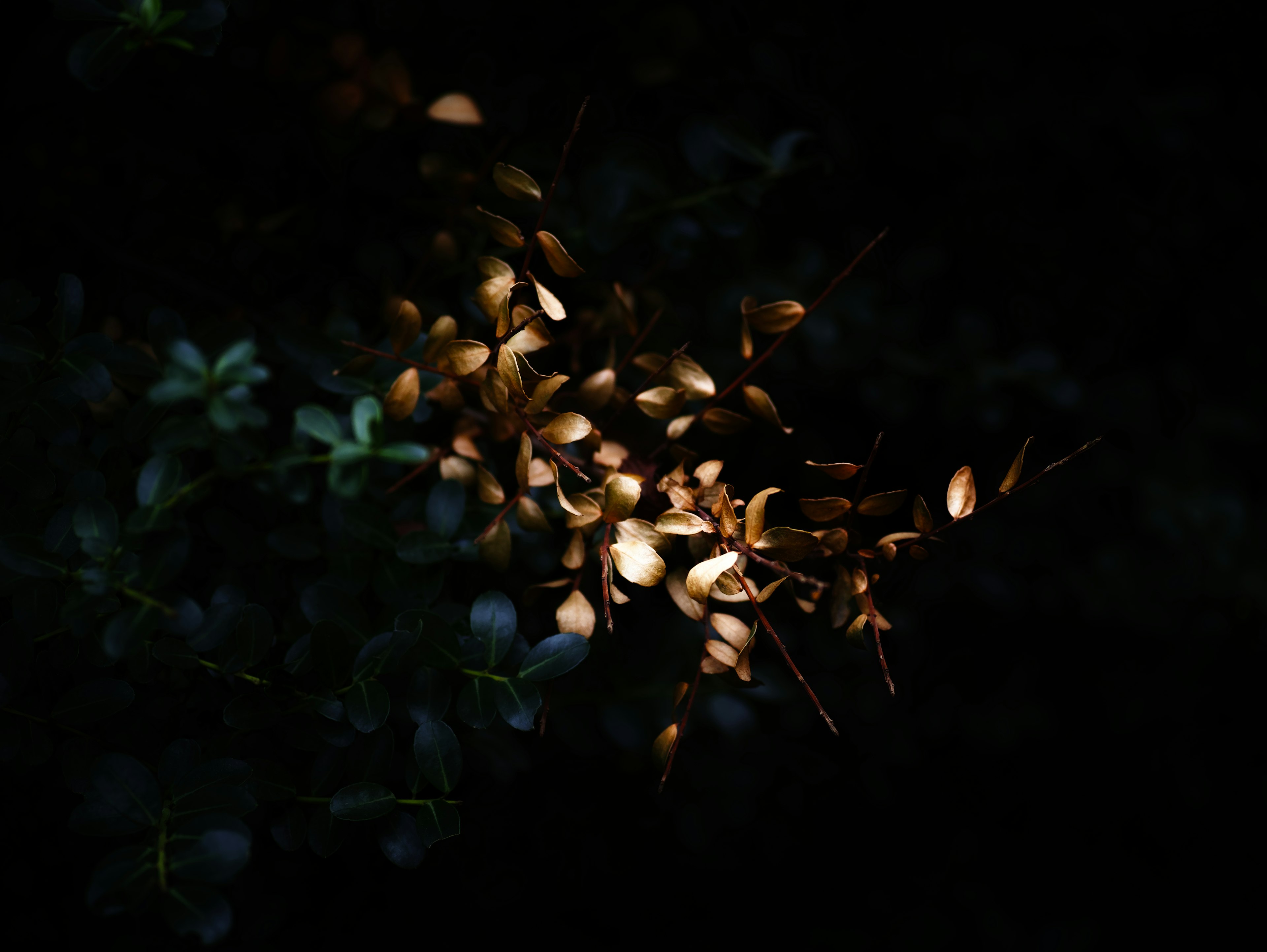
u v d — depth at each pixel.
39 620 0.70
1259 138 0.92
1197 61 0.91
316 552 0.74
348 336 0.77
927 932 0.92
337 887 0.84
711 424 0.75
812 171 0.88
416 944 0.86
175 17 0.71
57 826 0.77
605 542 0.70
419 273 0.81
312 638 0.70
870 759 0.88
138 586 0.68
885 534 0.89
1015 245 0.90
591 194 0.82
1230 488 0.90
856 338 0.85
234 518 0.75
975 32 0.89
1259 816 0.96
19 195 0.81
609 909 0.90
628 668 0.84
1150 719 0.92
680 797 0.85
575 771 0.88
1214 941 0.95
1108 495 0.92
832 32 0.88
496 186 0.82
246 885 0.76
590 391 0.75
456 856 0.86
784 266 0.85
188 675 0.74
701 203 0.82
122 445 0.73
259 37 0.81
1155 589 0.89
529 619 0.83
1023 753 0.95
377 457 0.71
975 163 0.89
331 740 0.71
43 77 0.81
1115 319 0.91
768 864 0.93
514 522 0.76
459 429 0.76
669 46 0.86
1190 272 0.92
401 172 0.86
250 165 0.85
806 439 0.88
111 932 0.76
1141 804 0.97
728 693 0.83
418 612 0.71
